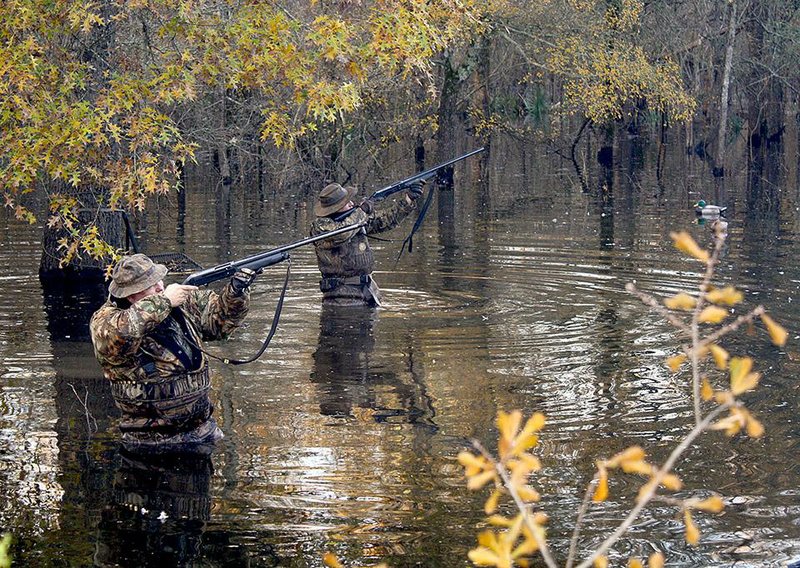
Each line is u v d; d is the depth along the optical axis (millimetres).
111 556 4867
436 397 7547
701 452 6281
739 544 4961
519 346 9148
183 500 5566
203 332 6766
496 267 13656
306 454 6312
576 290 11930
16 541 5035
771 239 16344
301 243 6953
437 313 10648
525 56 25984
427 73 11016
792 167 32406
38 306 11344
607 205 22141
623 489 5695
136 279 6320
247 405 7387
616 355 8789
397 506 5465
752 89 37562
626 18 26578
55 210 9805
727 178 29016
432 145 37875
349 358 8742
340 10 11688
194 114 16312
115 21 11070
